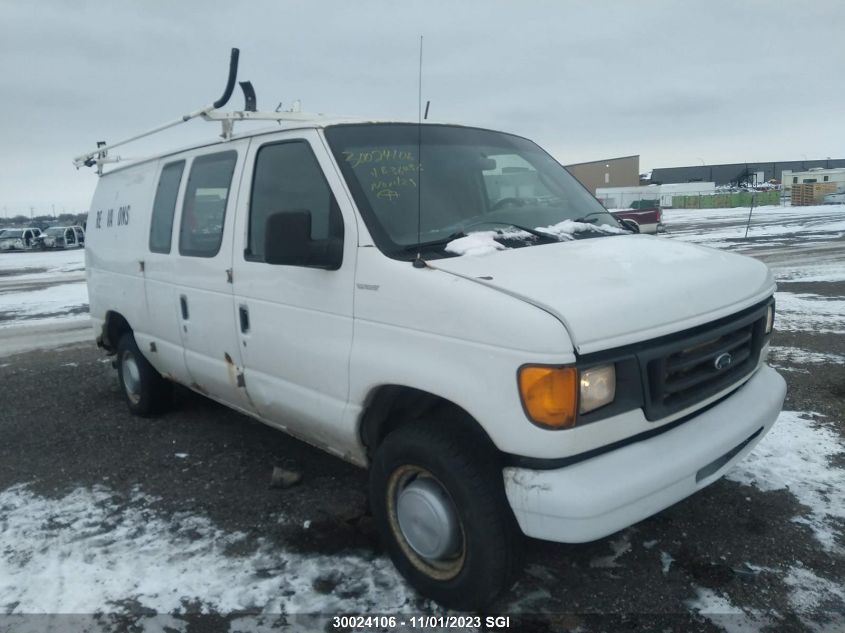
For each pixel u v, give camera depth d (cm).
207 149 446
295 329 355
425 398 310
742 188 6950
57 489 446
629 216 2519
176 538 374
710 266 327
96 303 614
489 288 272
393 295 299
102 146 615
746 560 330
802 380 599
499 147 423
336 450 363
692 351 288
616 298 267
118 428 560
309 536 369
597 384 254
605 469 259
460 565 289
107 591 327
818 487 397
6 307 1405
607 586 314
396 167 355
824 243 1941
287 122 419
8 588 333
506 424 258
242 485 438
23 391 695
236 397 427
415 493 299
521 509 261
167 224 480
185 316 458
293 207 362
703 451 281
